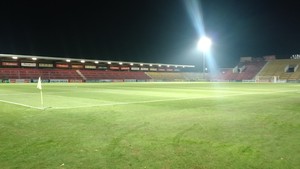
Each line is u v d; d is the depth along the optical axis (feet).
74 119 37.50
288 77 265.75
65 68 257.34
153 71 313.32
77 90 107.34
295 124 34.19
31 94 84.89
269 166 19.30
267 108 50.60
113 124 33.88
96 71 271.90
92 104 56.13
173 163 19.86
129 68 296.92
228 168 18.94
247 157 21.12
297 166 19.30
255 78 279.69
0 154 21.80
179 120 36.96
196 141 25.79
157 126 32.73
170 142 25.40
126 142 25.38
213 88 129.18
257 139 26.53
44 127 31.96
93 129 30.94
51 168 18.97
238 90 112.57
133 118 38.45
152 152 22.39
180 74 320.70
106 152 22.40
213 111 46.03
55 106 52.31
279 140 26.12
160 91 102.73
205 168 18.94
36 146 24.04
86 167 19.16
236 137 27.32
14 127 31.99
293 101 64.90
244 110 47.50
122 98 71.05
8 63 227.20
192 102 61.21
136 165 19.49
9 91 99.55
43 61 244.22
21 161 20.26
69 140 26.04
